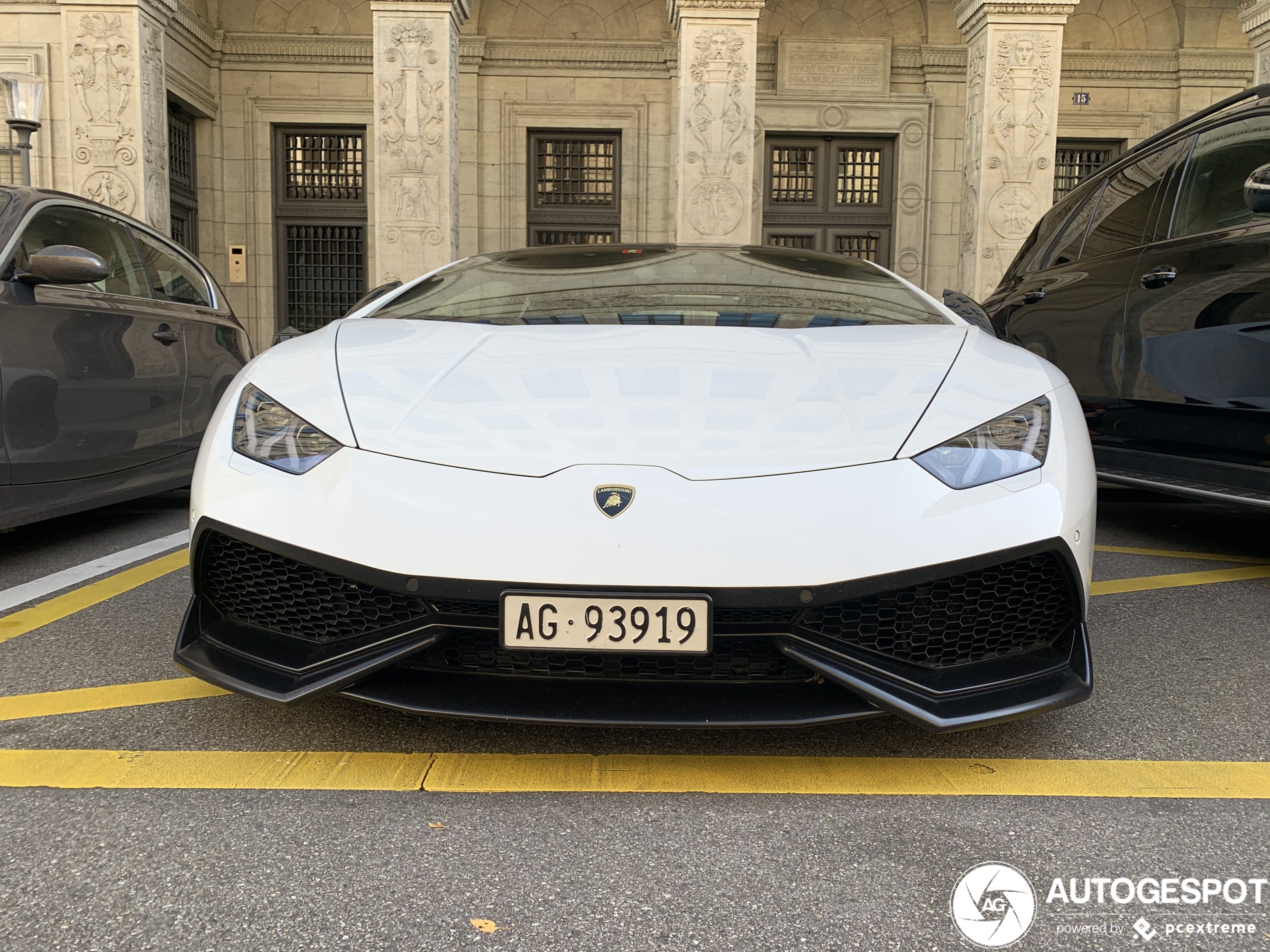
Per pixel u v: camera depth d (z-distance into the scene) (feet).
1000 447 5.20
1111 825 4.60
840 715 4.83
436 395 5.57
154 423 11.66
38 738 5.47
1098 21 38.91
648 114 38.14
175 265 13.25
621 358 6.00
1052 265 12.79
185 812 4.62
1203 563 10.65
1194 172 10.58
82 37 29.37
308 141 38.78
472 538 4.75
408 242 29.01
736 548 4.67
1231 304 9.32
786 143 38.65
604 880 4.08
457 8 29.40
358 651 5.04
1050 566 5.09
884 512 4.80
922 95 38.01
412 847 4.33
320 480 5.10
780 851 4.33
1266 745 5.57
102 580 9.39
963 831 4.53
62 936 3.64
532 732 5.65
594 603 4.67
